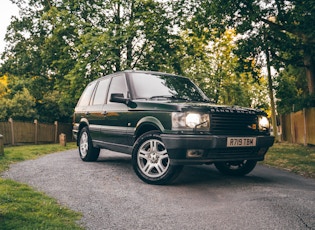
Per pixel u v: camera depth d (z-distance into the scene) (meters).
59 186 5.16
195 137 4.80
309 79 15.76
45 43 26.03
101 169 6.75
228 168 6.46
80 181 5.54
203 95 6.78
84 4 20.89
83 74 18.16
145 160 5.72
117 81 6.92
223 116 5.12
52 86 29.95
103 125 7.03
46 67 28.47
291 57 16.14
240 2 13.54
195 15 15.97
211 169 7.11
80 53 18.17
